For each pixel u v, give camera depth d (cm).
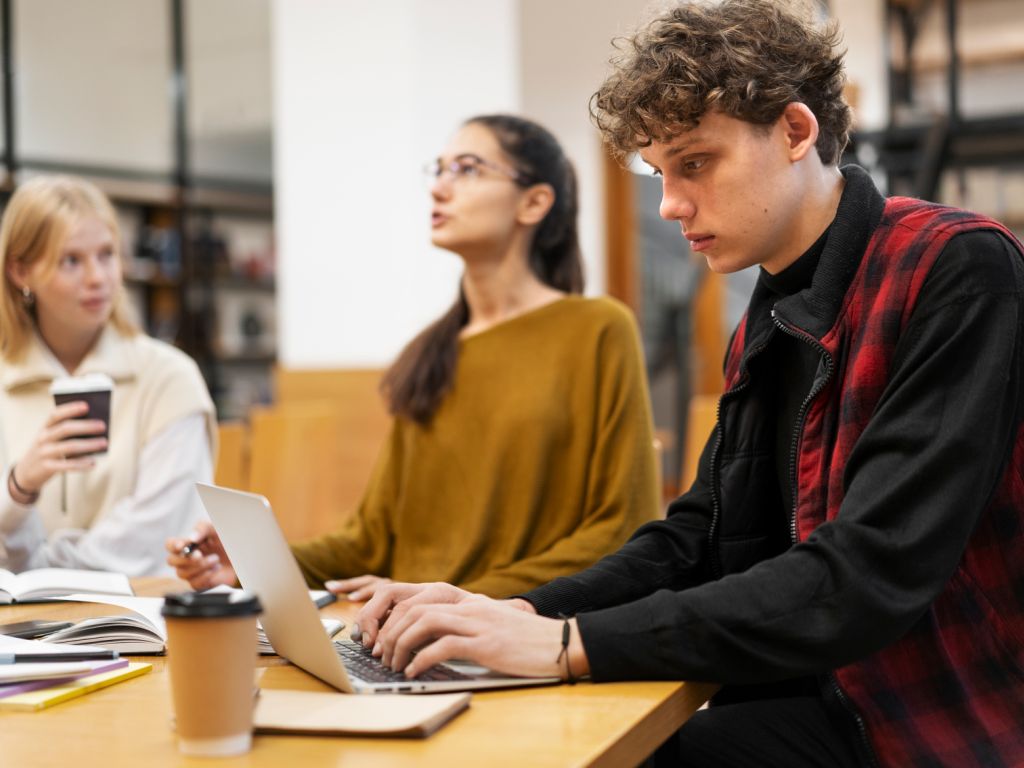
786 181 131
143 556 225
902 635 116
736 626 110
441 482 212
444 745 92
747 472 148
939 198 636
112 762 89
